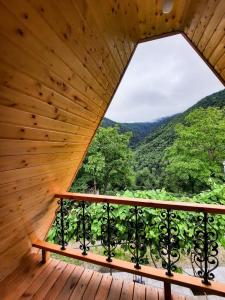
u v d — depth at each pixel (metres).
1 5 0.74
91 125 2.08
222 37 1.55
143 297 1.84
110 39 1.58
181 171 9.11
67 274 2.14
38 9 0.86
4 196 1.50
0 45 0.81
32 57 0.97
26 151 1.36
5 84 0.93
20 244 2.17
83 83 1.51
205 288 1.67
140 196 2.89
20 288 1.95
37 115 1.24
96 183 10.41
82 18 1.15
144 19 1.89
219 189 2.85
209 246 1.80
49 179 1.93
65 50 1.15
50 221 2.55
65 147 1.82
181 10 1.77
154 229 2.33
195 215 2.29
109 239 2.09
